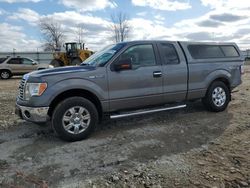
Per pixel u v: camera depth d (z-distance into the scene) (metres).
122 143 5.23
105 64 5.73
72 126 5.36
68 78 5.35
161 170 4.14
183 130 5.88
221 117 6.80
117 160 4.49
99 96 5.60
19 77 24.50
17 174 4.11
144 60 6.16
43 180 3.93
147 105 6.23
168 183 3.79
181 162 4.38
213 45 7.31
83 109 5.43
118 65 5.68
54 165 4.38
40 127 6.33
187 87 6.67
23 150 5.02
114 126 6.26
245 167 4.18
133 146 5.07
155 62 6.26
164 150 4.87
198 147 4.97
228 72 7.34
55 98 5.32
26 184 3.84
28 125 6.52
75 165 4.37
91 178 3.96
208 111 7.37
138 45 6.11
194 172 4.07
